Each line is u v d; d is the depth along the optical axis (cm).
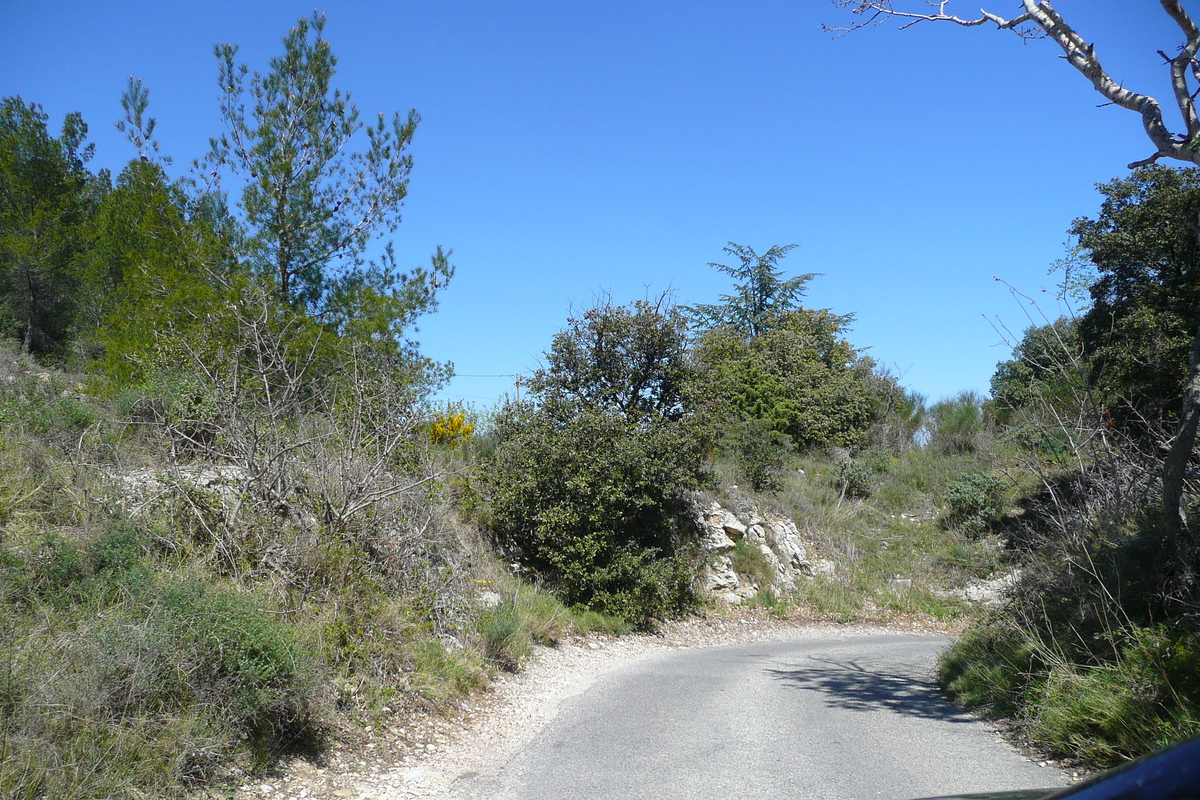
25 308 1894
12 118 2077
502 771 597
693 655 1307
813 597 1981
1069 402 1047
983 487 2297
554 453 1478
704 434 1689
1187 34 661
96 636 490
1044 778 569
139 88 1502
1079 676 688
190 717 483
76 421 895
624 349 1794
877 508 2522
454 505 1420
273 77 1457
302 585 737
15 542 593
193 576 639
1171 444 772
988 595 1914
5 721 411
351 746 604
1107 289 1583
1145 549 752
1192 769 177
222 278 1238
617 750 650
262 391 918
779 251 4209
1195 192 1408
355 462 862
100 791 405
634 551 1526
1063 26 713
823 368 3266
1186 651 604
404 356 1348
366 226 1530
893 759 621
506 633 961
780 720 763
